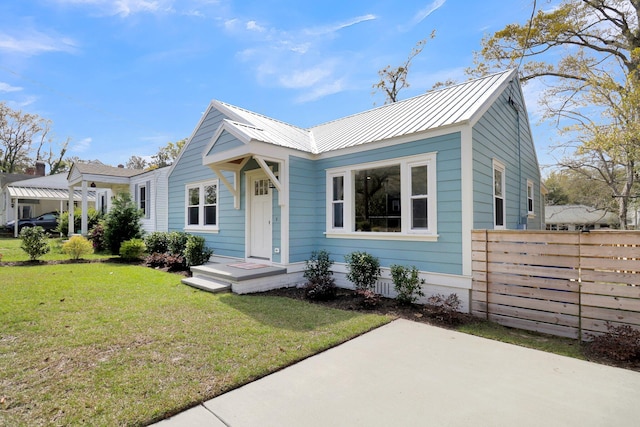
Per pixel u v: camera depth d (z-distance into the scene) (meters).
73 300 5.49
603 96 9.94
